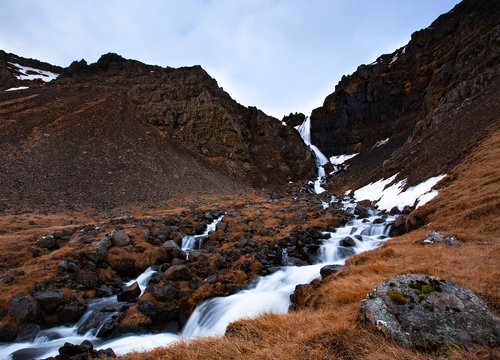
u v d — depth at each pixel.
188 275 21.08
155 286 19.59
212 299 17.98
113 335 15.94
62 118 74.88
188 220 36.50
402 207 37.44
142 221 33.66
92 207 47.16
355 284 10.09
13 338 15.91
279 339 6.63
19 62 140.88
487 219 18.53
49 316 17.45
